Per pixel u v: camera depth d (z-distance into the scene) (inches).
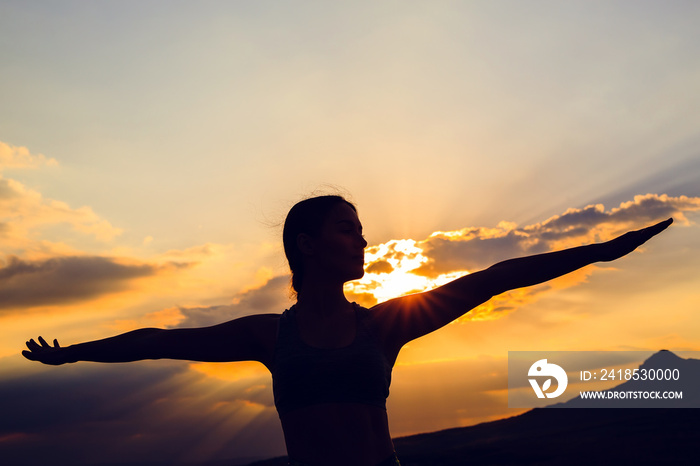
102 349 89.7
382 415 76.2
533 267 78.2
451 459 1601.9
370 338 78.8
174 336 88.5
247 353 86.8
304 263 85.6
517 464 1382.9
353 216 86.3
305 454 74.3
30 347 94.5
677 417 1891.0
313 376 75.2
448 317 79.7
